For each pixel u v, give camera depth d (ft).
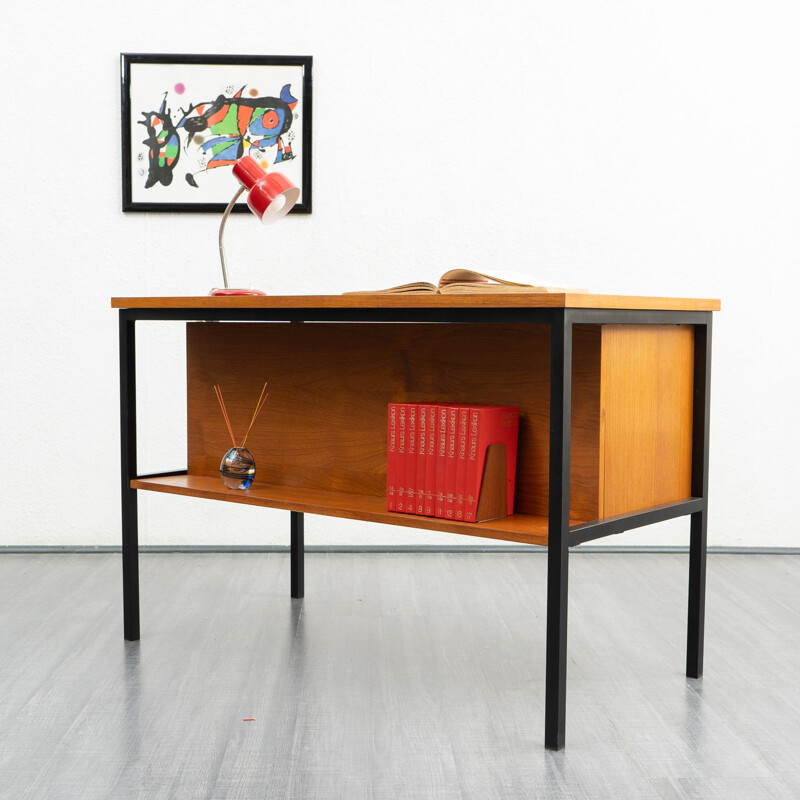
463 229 11.03
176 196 10.84
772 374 11.14
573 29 10.89
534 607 8.89
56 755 5.69
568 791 5.28
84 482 11.12
